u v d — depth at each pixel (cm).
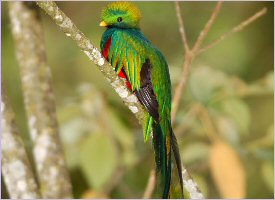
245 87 1088
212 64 1573
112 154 996
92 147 994
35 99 1058
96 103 1051
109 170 990
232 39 1612
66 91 1602
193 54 974
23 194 915
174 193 843
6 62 1555
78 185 1195
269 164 1056
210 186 1202
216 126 1071
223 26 1639
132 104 895
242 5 1678
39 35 1089
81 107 1057
